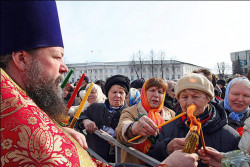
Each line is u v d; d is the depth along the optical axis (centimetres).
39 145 60
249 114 155
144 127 107
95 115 206
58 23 77
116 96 196
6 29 66
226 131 117
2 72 65
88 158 82
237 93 149
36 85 72
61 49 79
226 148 112
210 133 115
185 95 114
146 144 140
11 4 64
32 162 58
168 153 113
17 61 70
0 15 64
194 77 112
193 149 75
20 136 59
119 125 142
